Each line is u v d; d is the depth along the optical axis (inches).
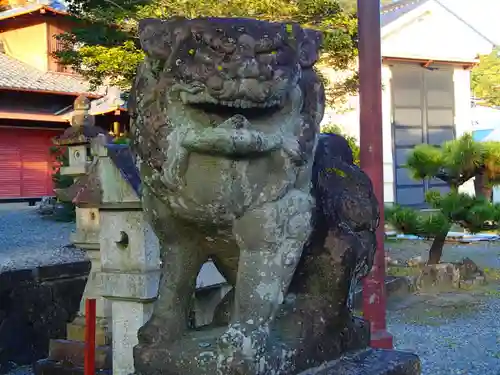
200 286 113.2
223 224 61.1
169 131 59.4
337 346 69.2
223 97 54.9
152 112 60.6
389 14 481.7
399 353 75.9
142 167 63.4
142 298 98.2
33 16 593.3
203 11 285.7
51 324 192.1
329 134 78.2
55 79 577.0
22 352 183.8
